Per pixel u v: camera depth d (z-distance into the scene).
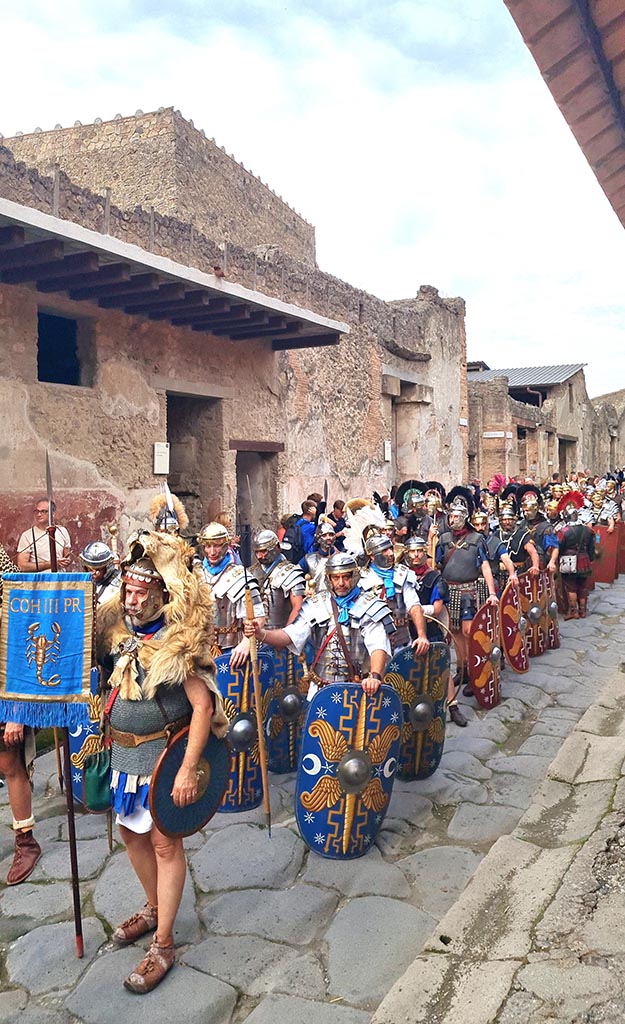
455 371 18.56
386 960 2.98
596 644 8.22
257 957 3.05
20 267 6.60
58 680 3.04
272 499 11.40
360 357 14.01
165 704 2.91
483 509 9.40
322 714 3.77
